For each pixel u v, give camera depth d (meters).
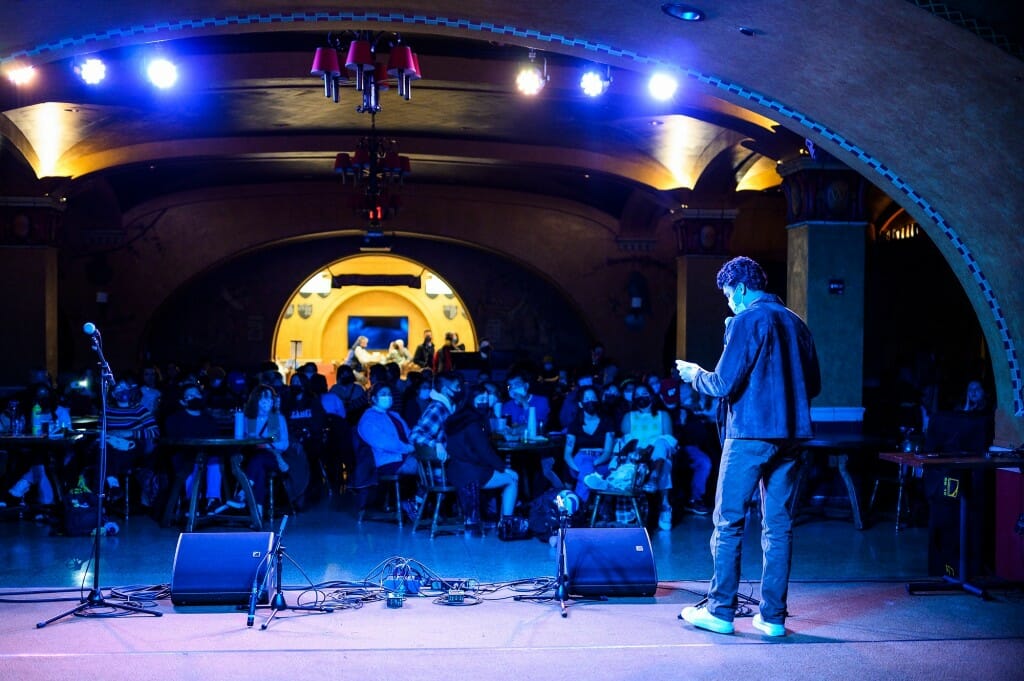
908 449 9.10
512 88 11.35
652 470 9.30
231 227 20.42
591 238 20.92
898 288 17.42
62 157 14.20
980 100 6.33
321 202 20.58
